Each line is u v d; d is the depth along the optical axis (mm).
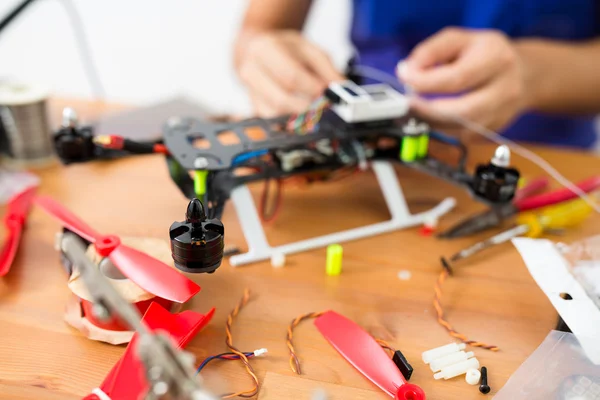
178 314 628
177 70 2082
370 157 917
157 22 1975
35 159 1001
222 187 797
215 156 758
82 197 919
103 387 536
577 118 1583
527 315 719
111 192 940
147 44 2029
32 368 597
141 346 385
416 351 650
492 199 794
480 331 688
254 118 922
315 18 1950
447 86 1067
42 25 2002
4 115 958
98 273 436
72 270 688
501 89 1107
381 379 589
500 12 1409
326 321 664
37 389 573
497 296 750
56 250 787
